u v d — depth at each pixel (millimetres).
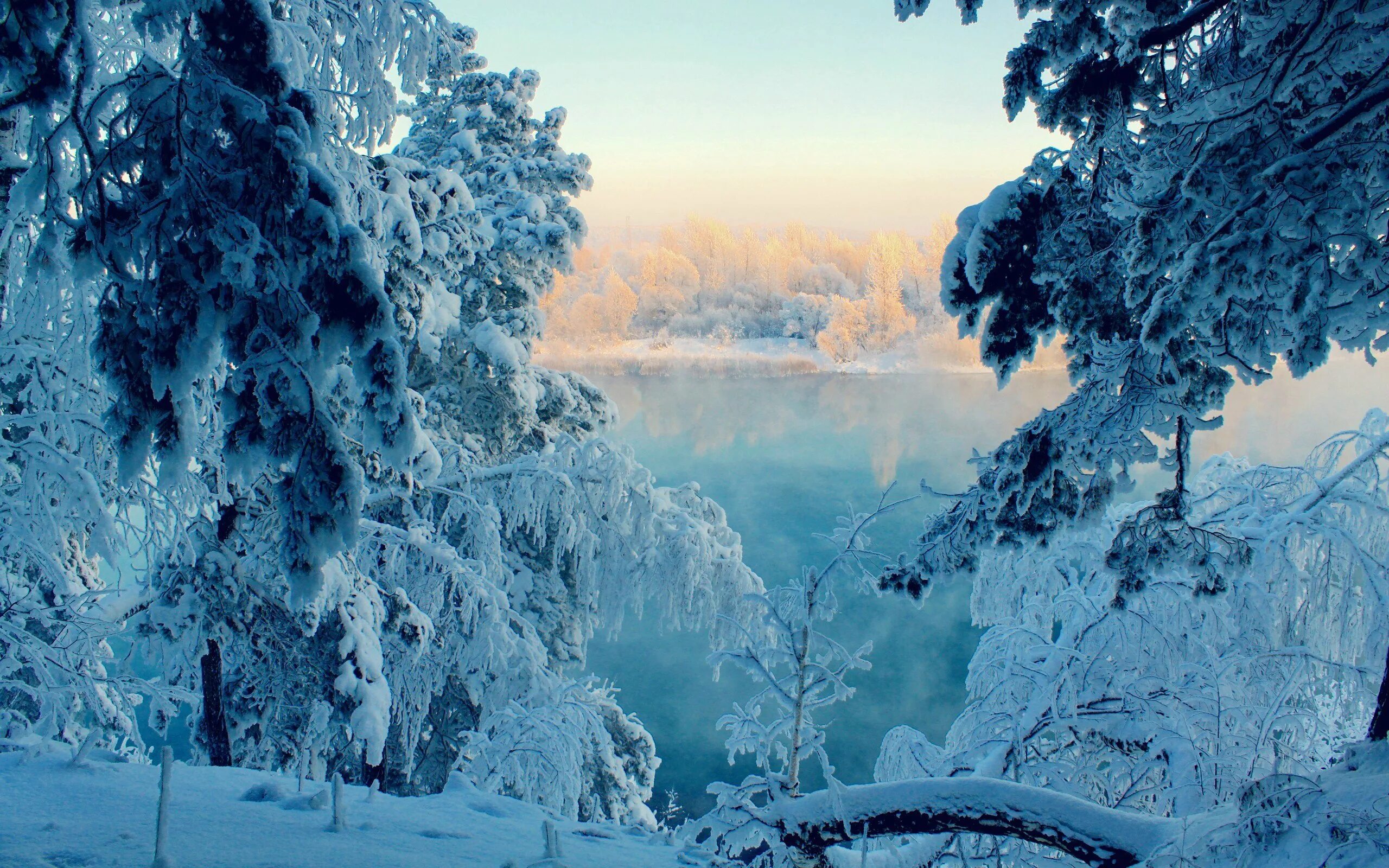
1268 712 7887
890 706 31641
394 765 16766
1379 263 4270
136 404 4828
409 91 10133
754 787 6578
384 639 13484
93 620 9555
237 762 13867
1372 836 4211
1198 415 5633
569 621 19031
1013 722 8875
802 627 6668
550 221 19094
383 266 10156
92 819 6195
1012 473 6555
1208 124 4648
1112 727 8758
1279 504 10469
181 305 4777
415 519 14633
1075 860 7402
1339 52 4352
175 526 9492
